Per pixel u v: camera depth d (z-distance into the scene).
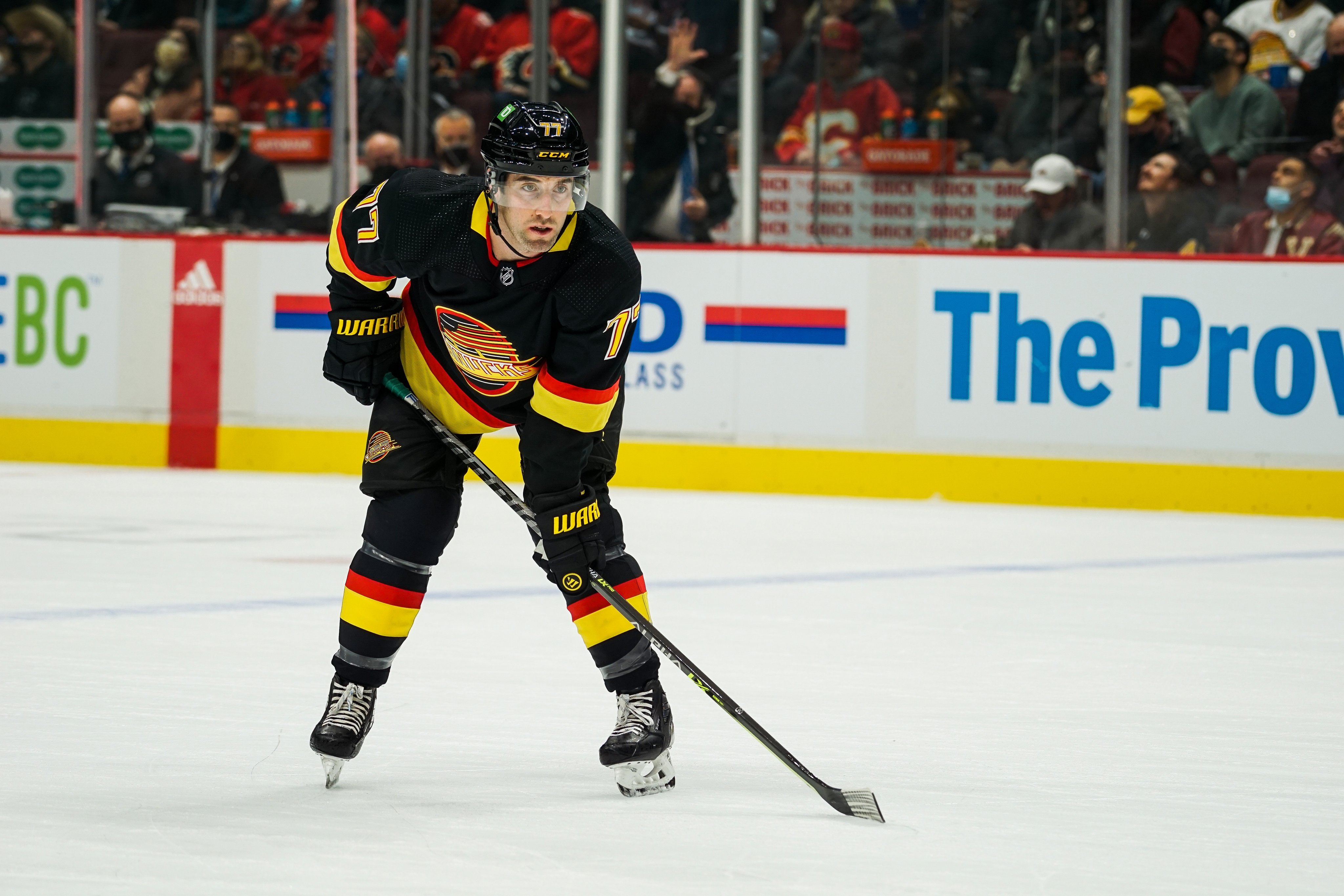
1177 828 9.86
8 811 9.80
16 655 15.05
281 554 22.16
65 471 33.62
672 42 40.59
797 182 41.09
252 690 13.71
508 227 9.61
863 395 31.69
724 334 32.31
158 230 38.06
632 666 10.51
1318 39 37.00
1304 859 9.20
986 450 31.20
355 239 10.20
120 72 43.06
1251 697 14.23
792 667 15.39
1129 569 22.50
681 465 32.66
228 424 34.41
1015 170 40.12
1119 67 32.72
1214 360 30.09
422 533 10.64
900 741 12.33
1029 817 10.09
